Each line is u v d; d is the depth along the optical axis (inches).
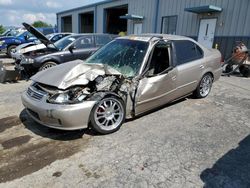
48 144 130.3
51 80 137.9
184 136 142.8
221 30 466.6
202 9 459.2
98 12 888.3
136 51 162.9
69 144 130.4
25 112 176.4
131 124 157.3
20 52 314.3
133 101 149.0
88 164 112.0
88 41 319.9
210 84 221.5
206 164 114.7
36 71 282.7
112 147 127.7
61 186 96.7
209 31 492.4
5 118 164.7
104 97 135.4
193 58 194.2
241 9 425.7
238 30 435.2
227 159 119.6
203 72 203.9
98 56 177.8
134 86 146.7
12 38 524.1
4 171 105.7
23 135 140.3
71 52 297.4
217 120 169.2
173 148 128.3
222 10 458.9
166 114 177.2
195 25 524.1
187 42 193.6
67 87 131.3
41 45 313.1
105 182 99.5
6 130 146.4
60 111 122.8
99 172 106.2
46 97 130.8
